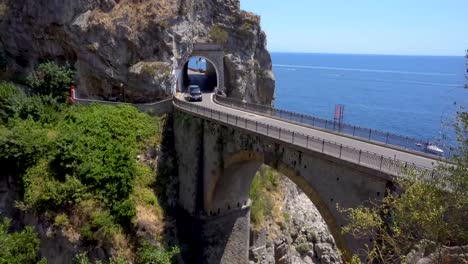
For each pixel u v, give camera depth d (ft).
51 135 137.28
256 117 130.62
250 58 205.16
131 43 166.40
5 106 144.87
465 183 47.44
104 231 115.85
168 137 152.76
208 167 131.03
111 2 171.63
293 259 164.35
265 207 161.38
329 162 80.48
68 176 121.29
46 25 170.50
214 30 196.03
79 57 165.78
